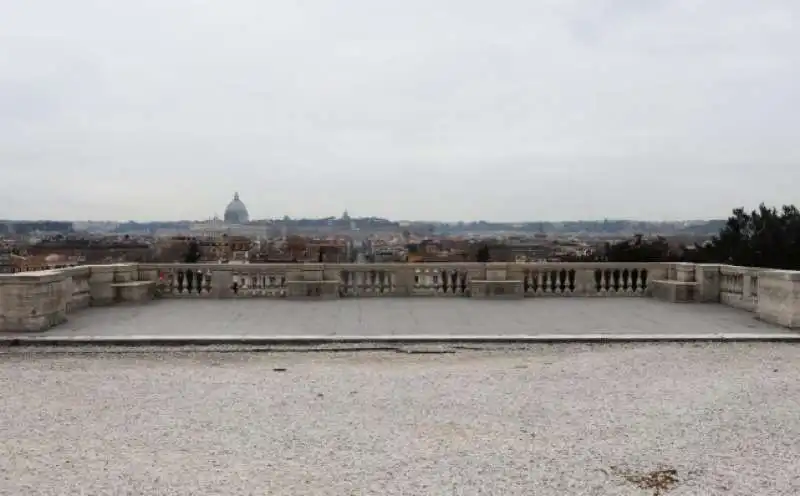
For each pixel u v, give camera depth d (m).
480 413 8.06
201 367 10.88
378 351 12.37
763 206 51.62
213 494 5.66
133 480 5.96
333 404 8.45
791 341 13.02
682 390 9.19
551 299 19.92
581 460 6.47
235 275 20.33
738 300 17.77
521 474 6.10
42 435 7.22
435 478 6.00
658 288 20.09
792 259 46.03
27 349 12.39
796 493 5.73
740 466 6.34
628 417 7.89
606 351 12.24
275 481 5.93
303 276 20.33
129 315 16.41
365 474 6.09
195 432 7.31
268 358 11.72
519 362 11.27
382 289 20.67
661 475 6.11
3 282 13.70
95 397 8.82
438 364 11.14
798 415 7.98
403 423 7.64
